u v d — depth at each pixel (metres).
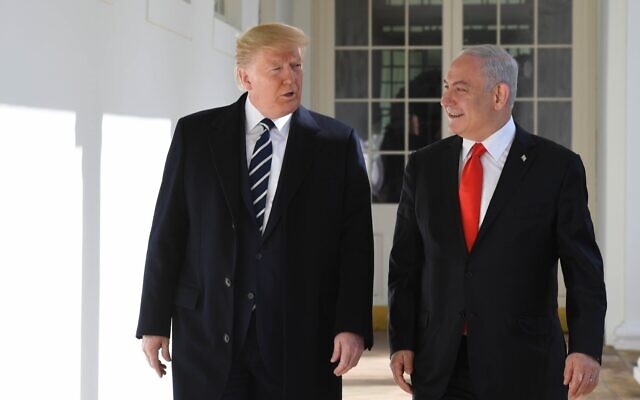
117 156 4.42
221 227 3.33
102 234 4.26
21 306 3.50
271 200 3.35
